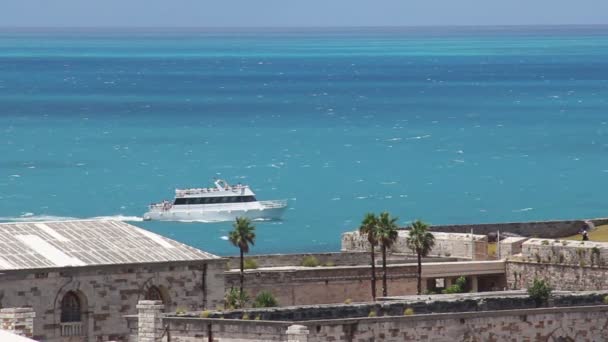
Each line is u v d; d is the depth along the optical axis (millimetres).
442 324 143250
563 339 149875
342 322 137750
